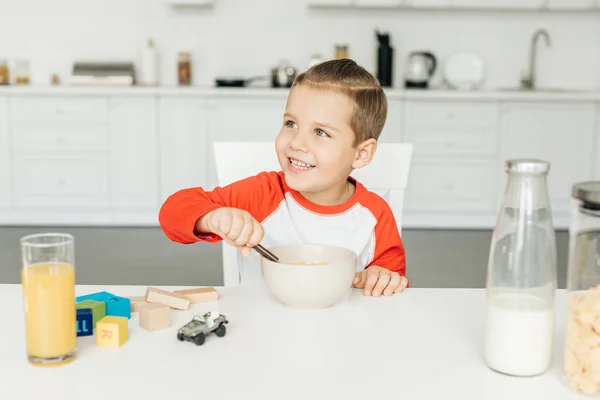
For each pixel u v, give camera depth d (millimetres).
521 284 695
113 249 3643
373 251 1219
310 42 4668
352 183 1261
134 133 4156
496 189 4254
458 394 647
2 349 731
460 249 3756
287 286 854
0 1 4543
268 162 1343
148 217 4242
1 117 4098
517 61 4723
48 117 4113
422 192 4258
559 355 754
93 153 4164
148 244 3766
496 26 4688
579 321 656
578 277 661
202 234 957
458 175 4246
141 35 4613
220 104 4152
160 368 688
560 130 4223
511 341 685
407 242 3904
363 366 704
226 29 4637
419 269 3338
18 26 4570
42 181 4180
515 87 4738
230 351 734
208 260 3445
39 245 688
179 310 868
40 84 4617
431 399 635
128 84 4367
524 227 696
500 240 707
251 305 894
